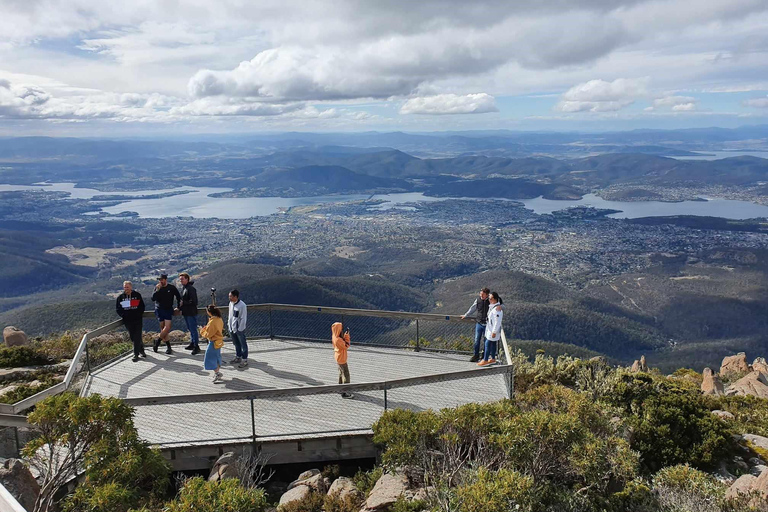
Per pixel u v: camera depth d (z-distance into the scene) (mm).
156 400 6973
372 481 6941
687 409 9070
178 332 14477
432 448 6621
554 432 6227
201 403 8539
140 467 5617
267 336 12094
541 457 6332
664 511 6191
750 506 6047
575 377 11336
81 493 5293
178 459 7215
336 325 8781
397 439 6348
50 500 5566
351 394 8898
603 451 6406
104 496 4984
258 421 7879
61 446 6199
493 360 10086
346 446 7547
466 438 6711
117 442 5684
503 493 5148
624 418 8680
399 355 10969
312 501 6422
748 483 6715
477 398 8758
